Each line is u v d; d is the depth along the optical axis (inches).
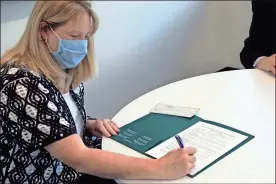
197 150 44.7
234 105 55.2
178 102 57.7
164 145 46.8
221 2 111.6
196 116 53.0
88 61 55.3
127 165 42.3
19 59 48.9
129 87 109.5
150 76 112.3
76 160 44.4
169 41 111.7
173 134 49.0
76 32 49.5
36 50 48.8
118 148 47.3
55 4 48.3
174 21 110.3
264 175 40.1
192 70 119.3
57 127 44.9
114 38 102.1
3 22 83.9
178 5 109.2
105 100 106.5
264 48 73.1
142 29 105.9
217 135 47.7
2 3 82.4
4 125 46.6
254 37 74.9
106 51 102.0
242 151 44.1
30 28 49.0
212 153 44.0
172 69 115.7
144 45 107.8
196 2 111.4
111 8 98.8
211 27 115.9
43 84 46.4
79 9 48.9
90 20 50.8
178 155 42.0
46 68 49.3
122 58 105.4
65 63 51.9
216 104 56.0
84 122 58.4
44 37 49.5
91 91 103.0
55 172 51.6
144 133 49.9
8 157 48.6
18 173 49.2
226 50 116.6
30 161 48.8
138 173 41.6
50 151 46.0
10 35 85.7
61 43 49.5
